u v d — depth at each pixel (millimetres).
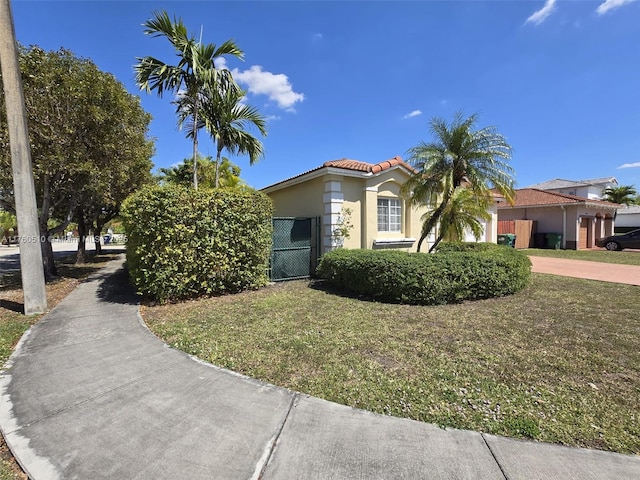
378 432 2447
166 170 19125
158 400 2932
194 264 6766
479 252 7832
